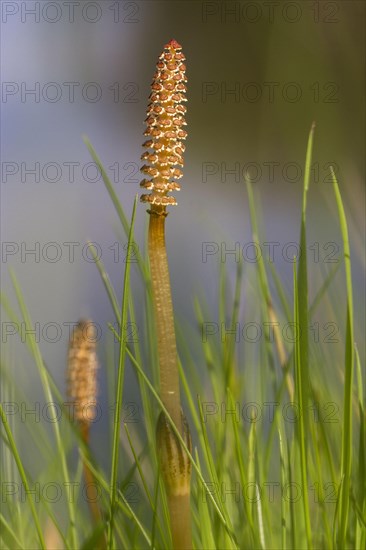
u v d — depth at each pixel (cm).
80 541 59
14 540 55
